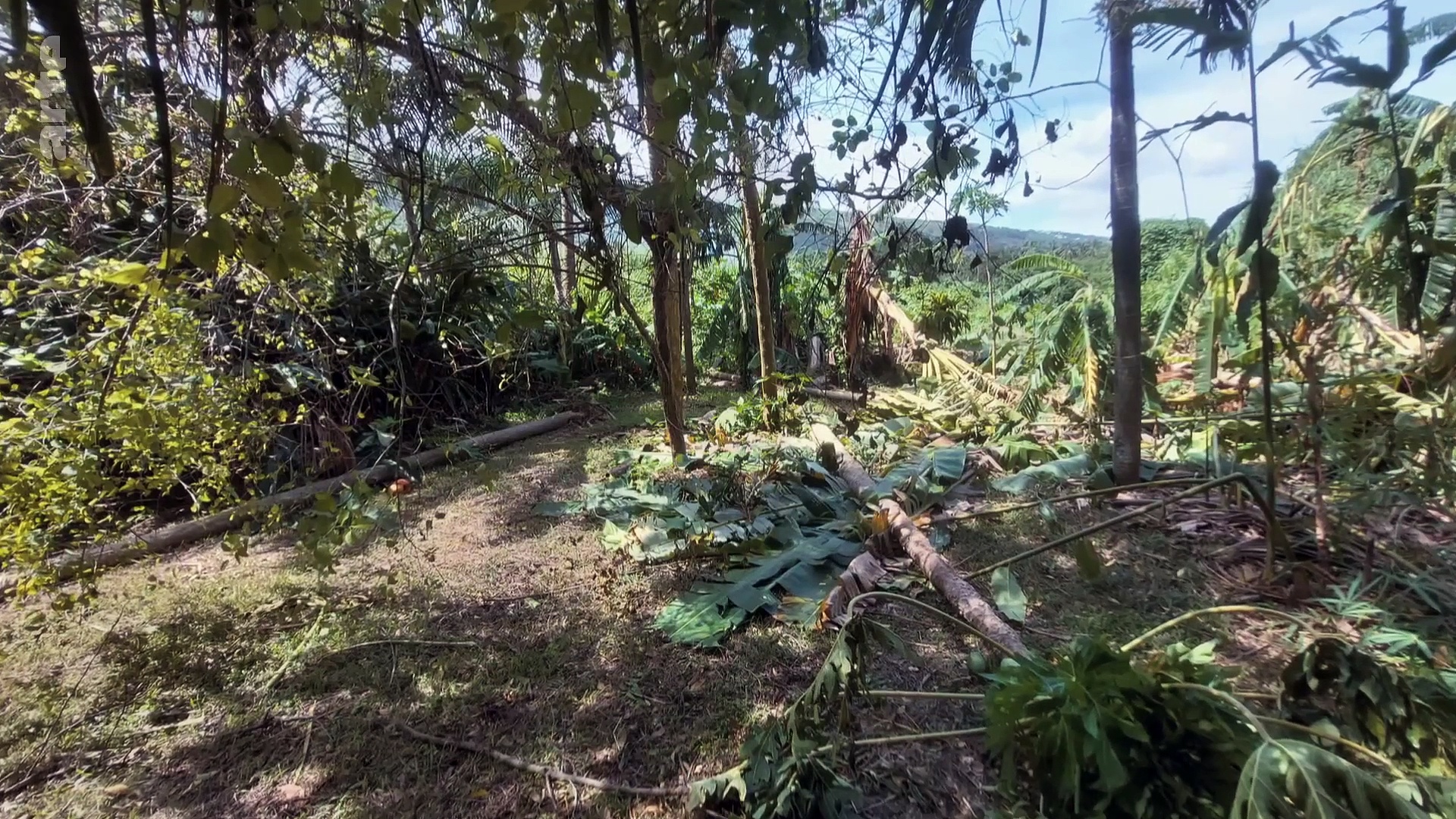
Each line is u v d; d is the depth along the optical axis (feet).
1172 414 14.21
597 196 6.70
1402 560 8.69
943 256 7.91
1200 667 4.85
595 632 8.59
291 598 9.39
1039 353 15.64
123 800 6.10
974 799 5.73
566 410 22.16
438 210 9.04
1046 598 8.94
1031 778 4.58
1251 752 3.99
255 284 9.09
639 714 7.02
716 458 14.42
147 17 3.12
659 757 6.41
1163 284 14.51
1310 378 9.25
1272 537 8.65
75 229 7.61
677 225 6.18
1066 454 13.98
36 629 8.59
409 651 8.29
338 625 8.88
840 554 10.23
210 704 7.40
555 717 7.02
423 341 17.97
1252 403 12.04
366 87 5.77
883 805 5.67
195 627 8.82
